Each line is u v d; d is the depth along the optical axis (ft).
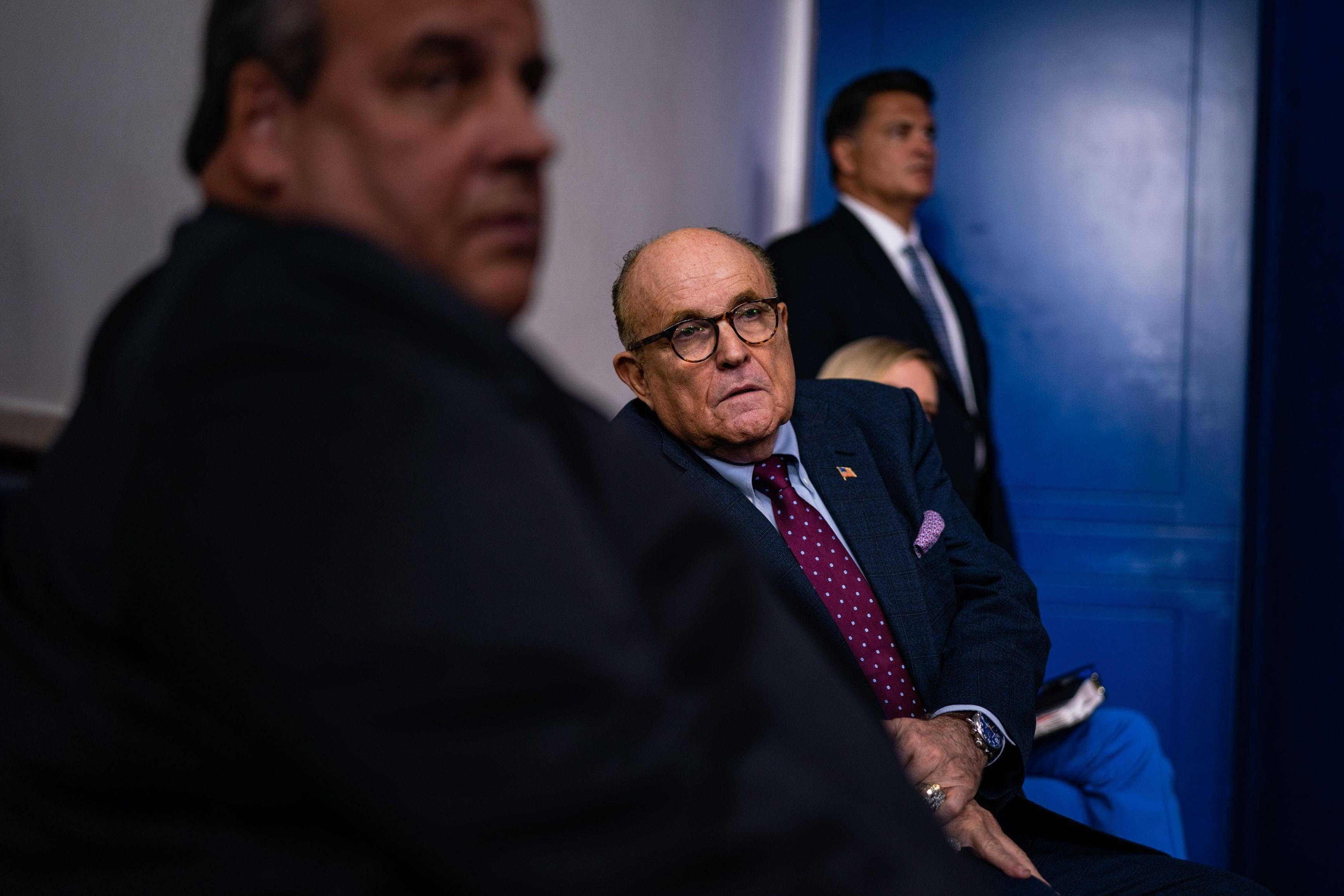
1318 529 9.37
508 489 1.59
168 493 1.61
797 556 5.42
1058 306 12.40
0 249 3.29
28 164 3.40
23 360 3.40
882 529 5.58
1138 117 12.36
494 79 1.98
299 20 1.90
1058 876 4.93
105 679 1.75
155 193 4.01
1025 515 12.36
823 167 12.96
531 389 1.80
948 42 12.64
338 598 1.51
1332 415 9.19
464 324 1.75
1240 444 12.13
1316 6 9.93
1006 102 12.53
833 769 1.79
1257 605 10.87
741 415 5.36
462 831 1.50
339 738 1.50
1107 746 6.86
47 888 1.76
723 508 5.31
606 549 1.69
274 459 1.57
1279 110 10.84
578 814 1.51
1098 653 12.20
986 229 12.51
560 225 7.14
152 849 1.73
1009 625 5.60
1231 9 12.26
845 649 2.84
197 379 1.65
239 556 1.55
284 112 1.98
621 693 1.55
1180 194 12.28
